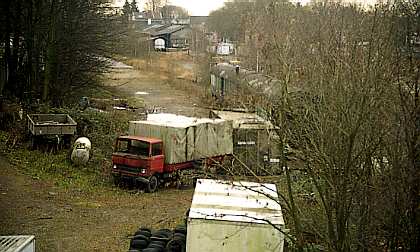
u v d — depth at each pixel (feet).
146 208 74.38
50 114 100.37
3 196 71.92
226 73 137.69
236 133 92.63
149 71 225.56
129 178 84.38
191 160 90.38
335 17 38.29
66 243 58.34
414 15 35.58
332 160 35.04
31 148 91.91
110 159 93.97
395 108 35.50
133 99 160.45
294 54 39.29
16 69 116.98
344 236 35.12
